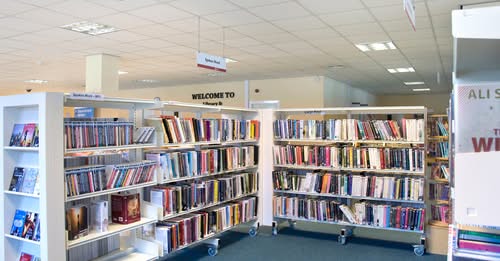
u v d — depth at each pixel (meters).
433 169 5.03
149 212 4.01
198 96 12.66
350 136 5.25
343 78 11.33
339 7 4.46
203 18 4.90
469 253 1.03
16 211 3.34
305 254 4.77
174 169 4.30
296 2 4.29
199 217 4.61
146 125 4.16
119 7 4.41
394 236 5.54
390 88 14.98
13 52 7.00
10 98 3.21
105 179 3.48
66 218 3.15
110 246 3.90
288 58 7.88
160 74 10.23
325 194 5.32
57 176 3.01
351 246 5.08
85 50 6.89
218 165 5.04
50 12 4.57
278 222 5.93
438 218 4.97
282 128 5.70
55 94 2.99
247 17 4.88
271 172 5.78
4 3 4.22
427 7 4.40
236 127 5.42
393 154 4.96
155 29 5.44
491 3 4.20
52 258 2.96
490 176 0.82
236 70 9.52
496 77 0.84
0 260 3.29
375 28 5.43
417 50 7.07
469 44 0.76
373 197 5.04
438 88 15.02
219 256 4.71
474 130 0.83
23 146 3.15
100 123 3.40
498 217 0.81
